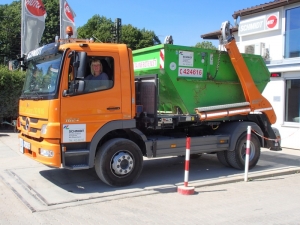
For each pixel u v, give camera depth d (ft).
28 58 25.76
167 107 28.68
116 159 22.98
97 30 150.10
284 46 44.60
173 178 26.50
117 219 17.63
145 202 20.53
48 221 17.33
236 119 30.19
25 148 24.66
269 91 45.39
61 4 54.39
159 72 25.76
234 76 29.66
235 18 51.29
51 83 21.86
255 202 20.77
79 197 21.17
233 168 30.14
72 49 21.58
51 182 24.66
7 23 134.10
